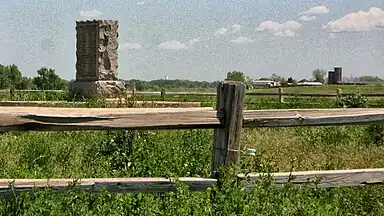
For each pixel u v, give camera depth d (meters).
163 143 8.30
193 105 17.62
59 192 4.27
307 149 10.68
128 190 4.52
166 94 27.73
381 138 12.73
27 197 4.08
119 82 25.52
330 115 5.06
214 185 4.56
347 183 5.27
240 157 4.89
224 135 4.70
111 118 4.39
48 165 7.69
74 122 4.30
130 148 8.29
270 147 10.54
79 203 4.30
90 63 25.31
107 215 4.48
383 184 5.39
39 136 9.41
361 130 13.25
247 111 4.80
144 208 4.62
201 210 4.27
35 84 56.03
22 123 4.19
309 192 4.92
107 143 8.62
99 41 25.02
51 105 17.41
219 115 4.67
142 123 4.46
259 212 4.32
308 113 4.98
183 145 8.30
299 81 72.25
